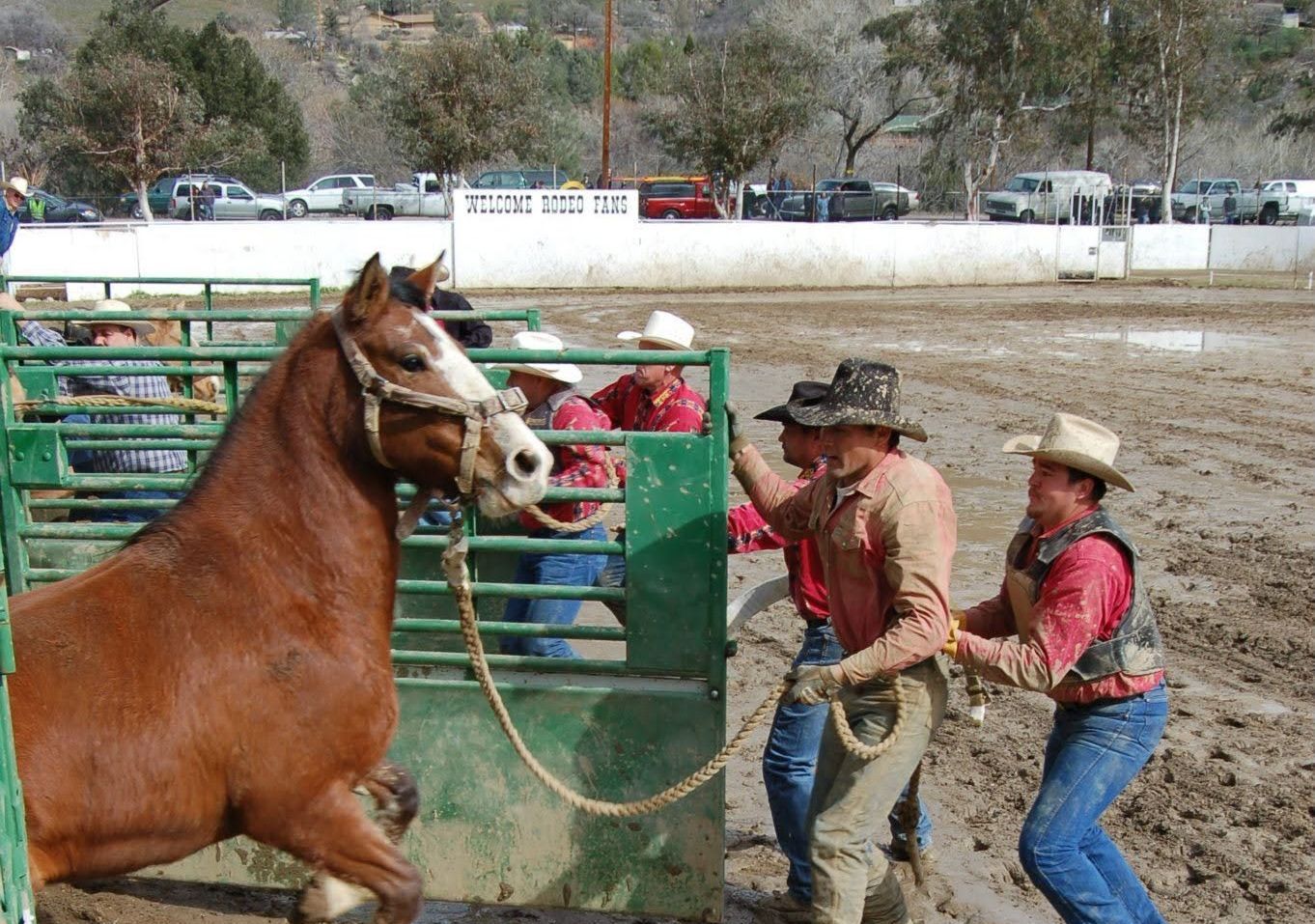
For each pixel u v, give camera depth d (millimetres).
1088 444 4539
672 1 155125
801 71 55344
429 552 6293
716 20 126500
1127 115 69812
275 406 4305
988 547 11859
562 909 5609
